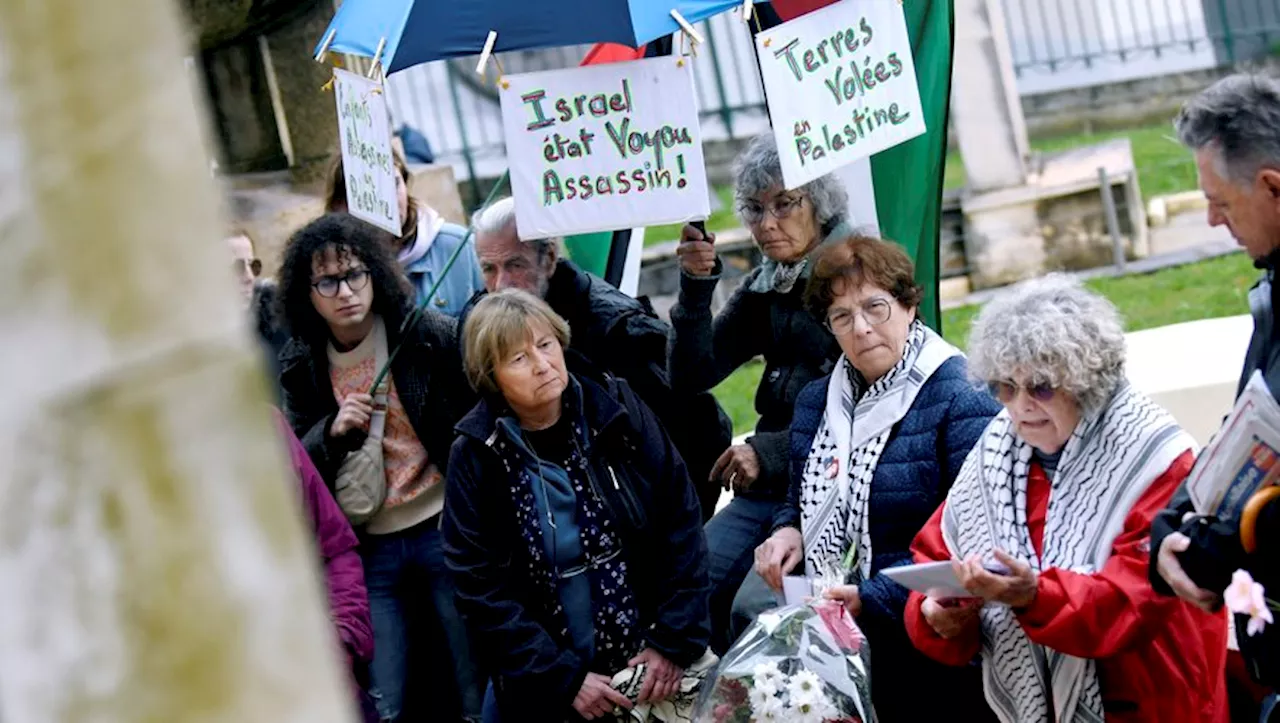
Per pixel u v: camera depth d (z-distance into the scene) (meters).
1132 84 12.63
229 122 7.48
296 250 4.82
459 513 4.27
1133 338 6.75
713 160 11.83
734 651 3.91
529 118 4.05
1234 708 3.95
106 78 1.11
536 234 4.08
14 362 1.11
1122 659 3.59
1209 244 10.84
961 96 10.78
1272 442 2.98
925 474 4.04
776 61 3.93
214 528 1.15
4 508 1.13
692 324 4.79
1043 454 3.71
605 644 4.23
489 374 4.21
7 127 1.09
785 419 4.82
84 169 1.11
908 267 4.17
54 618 1.13
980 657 4.05
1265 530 3.00
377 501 4.88
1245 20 12.58
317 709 1.17
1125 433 3.55
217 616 1.15
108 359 1.12
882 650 4.14
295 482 4.30
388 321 4.88
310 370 4.91
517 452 4.23
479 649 4.27
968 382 4.07
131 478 1.13
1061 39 12.76
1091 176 10.74
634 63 4.05
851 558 4.15
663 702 4.27
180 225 1.13
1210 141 3.12
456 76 11.72
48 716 1.14
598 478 4.26
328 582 4.34
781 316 4.76
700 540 4.36
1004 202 10.73
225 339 1.15
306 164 7.49
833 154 4.02
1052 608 3.44
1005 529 3.71
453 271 5.51
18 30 1.09
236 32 7.31
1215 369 6.14
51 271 1.11
